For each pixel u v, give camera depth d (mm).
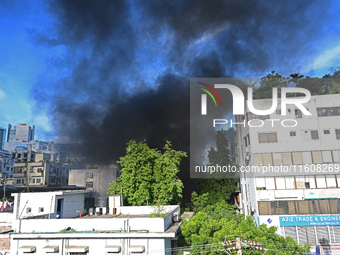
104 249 17141
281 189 28328
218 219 31766
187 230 18000
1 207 26969
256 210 28266
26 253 17641
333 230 26266
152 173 32688
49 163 69188
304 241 26469
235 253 15766
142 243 17359
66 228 18375
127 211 25188
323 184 28125
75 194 25188
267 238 16578
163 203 30906
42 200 22078
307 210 27297
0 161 72125
